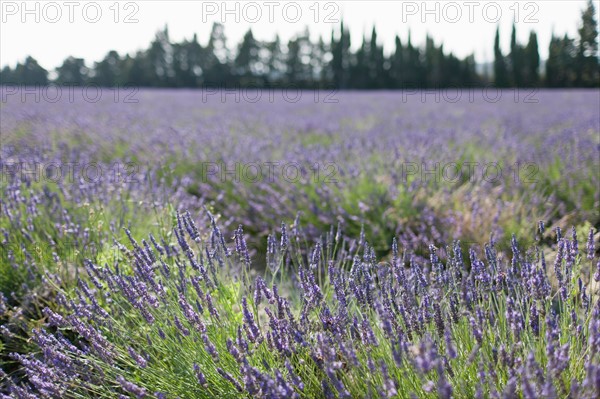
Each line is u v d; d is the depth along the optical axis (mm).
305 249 3361
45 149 4965
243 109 11062
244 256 1953
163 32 28750
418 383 1466
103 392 1722
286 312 1725
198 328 1642
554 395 1165
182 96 15820
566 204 3949
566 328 1575
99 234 2699
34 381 1573
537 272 1640
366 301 1700
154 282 1840
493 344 1544
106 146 5844
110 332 1866
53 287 2240
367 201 3697
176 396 1641
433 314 1568
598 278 1618
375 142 5707
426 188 3877
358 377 1524
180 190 3697
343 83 30641
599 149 4883
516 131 6934
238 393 1594
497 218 3182
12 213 2898
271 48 30562
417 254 3113
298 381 1493
